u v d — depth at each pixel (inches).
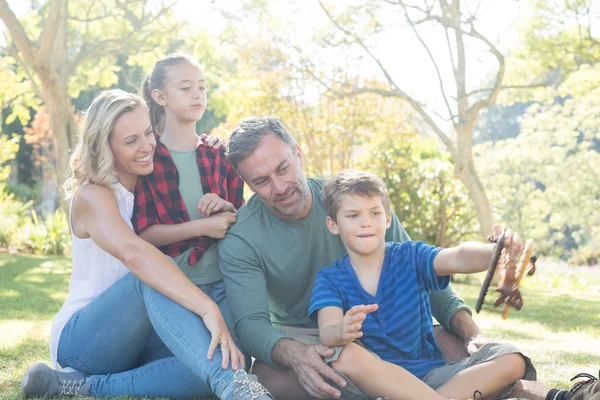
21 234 563.8
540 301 321.4
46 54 427.5
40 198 1043.3
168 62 140.8
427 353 108.7
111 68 567.5
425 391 95.1
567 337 197.6
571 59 494.9
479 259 98.2
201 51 533.3
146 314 108.9
